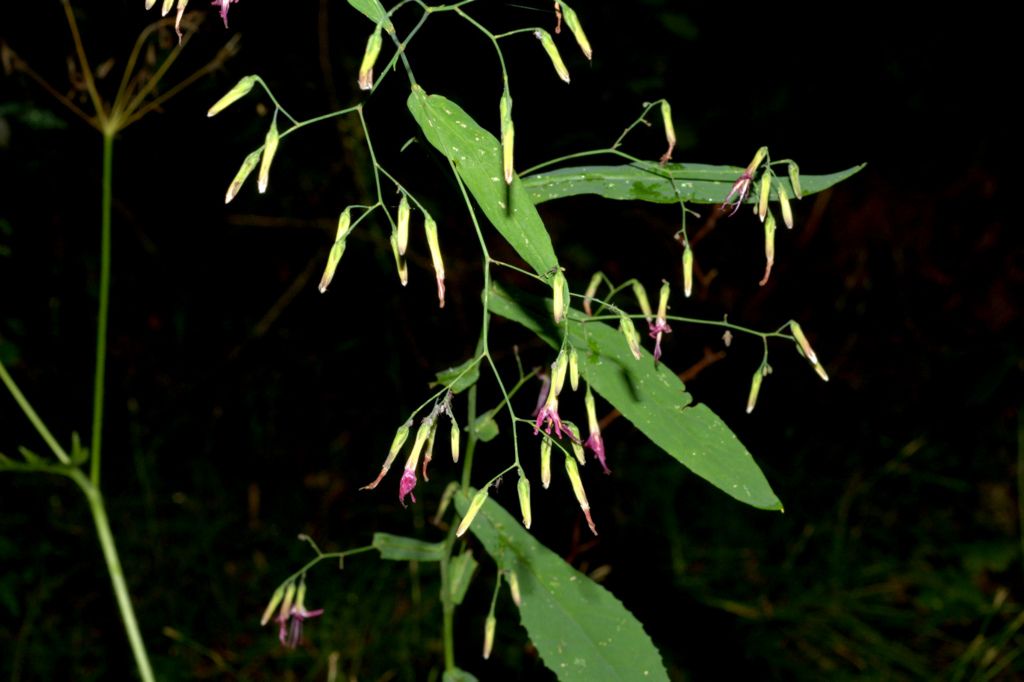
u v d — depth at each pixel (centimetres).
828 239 564
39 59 381
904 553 454
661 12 441
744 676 388
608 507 411
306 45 420
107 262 231
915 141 570
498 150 130
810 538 450
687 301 491
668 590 408
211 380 481
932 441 500
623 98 453
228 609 412
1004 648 404
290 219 477
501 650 361
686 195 149
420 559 171
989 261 555
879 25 539
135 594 413
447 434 350
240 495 454
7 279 468
